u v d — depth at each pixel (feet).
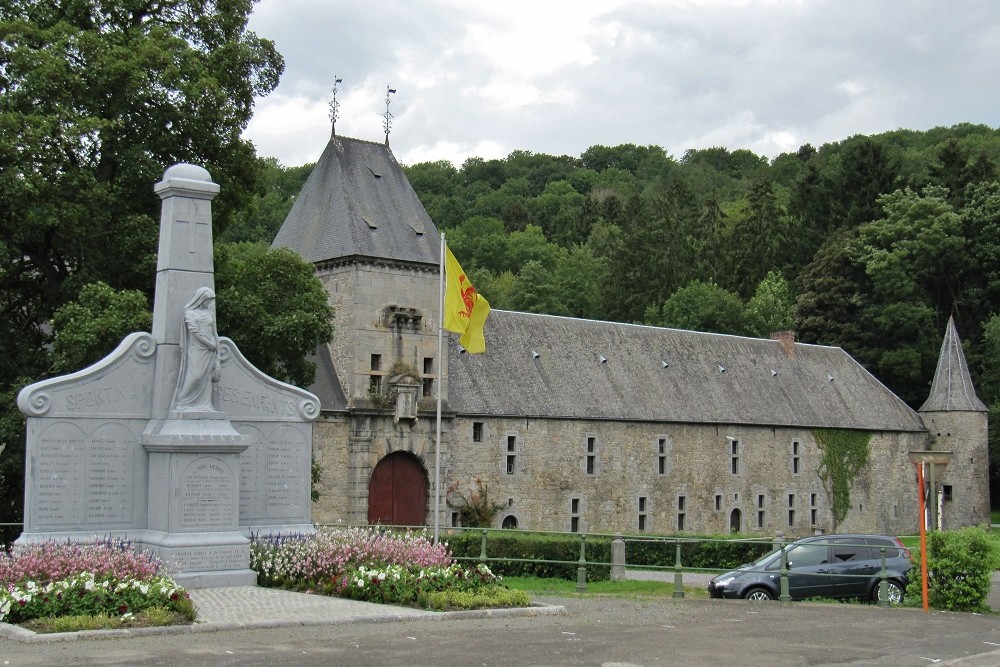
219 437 63.36
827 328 235.61
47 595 48.96
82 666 39.81
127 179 89.71
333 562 61.98
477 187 399.65
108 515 62.80
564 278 272.10
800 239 277.23
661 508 164.66
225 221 99.14
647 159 449.48
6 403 84.58
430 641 46.75
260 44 98.58
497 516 144.77
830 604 68.95
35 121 83.87
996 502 229.25
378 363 134.72
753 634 52.54
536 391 153.28
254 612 52.90
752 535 143.33
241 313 94.73
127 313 82.69
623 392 164.55
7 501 89.86
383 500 134.21
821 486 187.32
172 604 50.34
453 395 142.61
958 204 245.86
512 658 43.19
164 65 89.15
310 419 71.05
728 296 243.81
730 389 180.96
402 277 137.28
